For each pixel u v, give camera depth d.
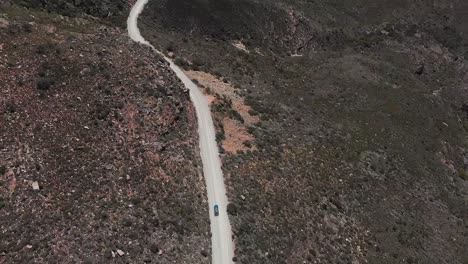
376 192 68.94
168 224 47.53
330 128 77.12
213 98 68.88
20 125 48.28
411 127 88.50
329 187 64.44
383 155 76.69
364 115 85.44
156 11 92.69
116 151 50.75
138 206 47.44
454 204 77.06
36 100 51.09
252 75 85.88
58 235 42.06
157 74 62.31
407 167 77.31
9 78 51.62
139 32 83.75
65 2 82.69
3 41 55.44
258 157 62.38
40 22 64.00
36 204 43.53
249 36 99.75
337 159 70.19
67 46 59.12
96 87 55.34
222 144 61.59
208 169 57.31
